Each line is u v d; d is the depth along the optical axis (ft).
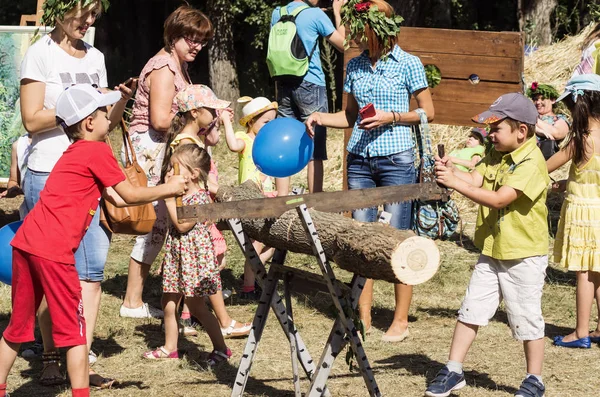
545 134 25.30
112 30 79.71
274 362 19.11
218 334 18.99
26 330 15.64
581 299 20.07
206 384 17.81
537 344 16.56
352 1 19.88
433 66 25.35
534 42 60.03
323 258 14.39
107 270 27.66
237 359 19.31
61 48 17.66
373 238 13.64
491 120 16.19
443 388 16.53
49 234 15.01
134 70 79.05
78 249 17.33
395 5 62.69
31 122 17.10
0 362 15.64
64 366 18.99
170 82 21.07
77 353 15.20
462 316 16.88
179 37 21.15
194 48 21.30
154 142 21.59
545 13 66.13
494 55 24.86
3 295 23.86
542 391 16.57
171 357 19.38
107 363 19.06
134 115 21.75
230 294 25.08
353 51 24.86
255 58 72.18
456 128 40.11
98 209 17.51
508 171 16.30
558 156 20.38
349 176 21.04
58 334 15.12
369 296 21.52
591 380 18.04
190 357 19.62
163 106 21.04
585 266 19.92
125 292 25.11
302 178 41.09
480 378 18.20
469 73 25.13
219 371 18.62
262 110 24.75
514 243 16.30
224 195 17.17
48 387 17.76
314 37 25.57
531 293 16.44
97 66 18.33
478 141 30.63
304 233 14.98
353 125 21.09
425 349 20.18
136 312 22.72
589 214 19.86
